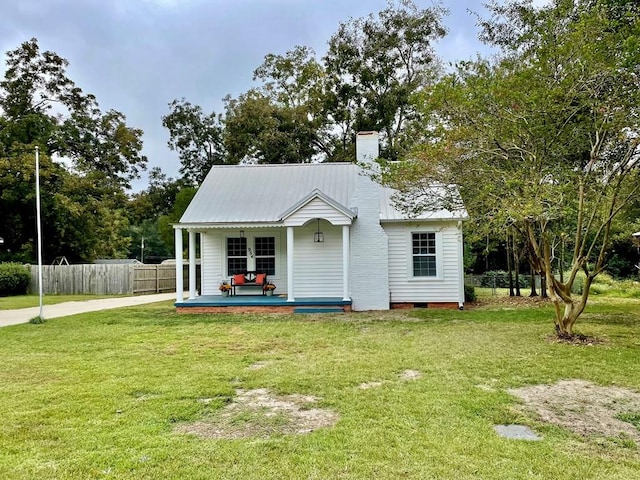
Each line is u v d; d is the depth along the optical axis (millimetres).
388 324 10922
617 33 7457
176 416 4738
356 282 13805
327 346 8391
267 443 4016
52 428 4418
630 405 5039
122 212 36281
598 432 4270
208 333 9922
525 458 3684
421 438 4090
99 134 31219
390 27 27891
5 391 5680
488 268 28531
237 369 6727
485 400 5152
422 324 10859
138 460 3695
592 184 8609
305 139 29016
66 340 9227
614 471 3469
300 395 5449
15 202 26938
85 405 5102
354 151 27875
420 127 11391
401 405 5000
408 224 14094
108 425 4488
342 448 3889
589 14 7777
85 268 24484
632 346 8102
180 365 7016
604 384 5832
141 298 20797
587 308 13648
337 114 28531
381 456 3725
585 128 8312
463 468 3514
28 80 28844
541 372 6387
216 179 16703
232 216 14461
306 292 14617
